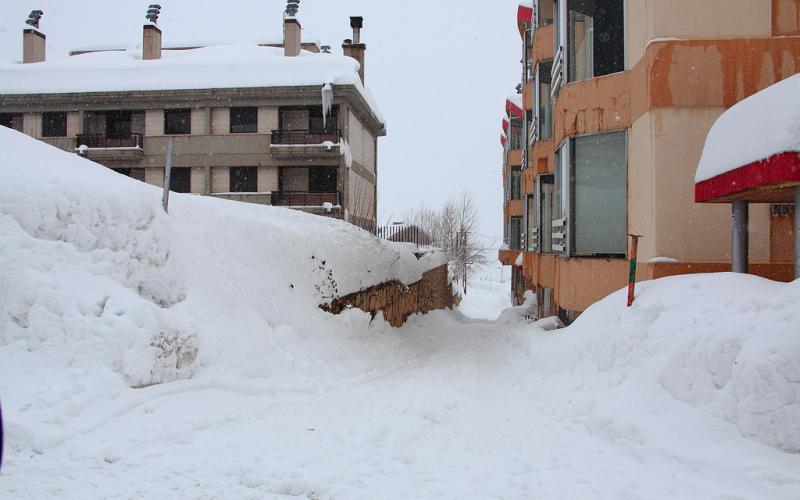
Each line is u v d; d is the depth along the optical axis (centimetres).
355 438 597
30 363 632
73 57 3353
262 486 464
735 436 501
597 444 583
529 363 1053
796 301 557
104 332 680
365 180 3388
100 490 443
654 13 949
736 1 934
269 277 1070
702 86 933
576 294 1110
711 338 576
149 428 597
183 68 2972
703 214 927
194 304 868
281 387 850
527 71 2502
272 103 2916
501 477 491
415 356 1336
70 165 905
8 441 523
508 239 3638
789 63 923
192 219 998
